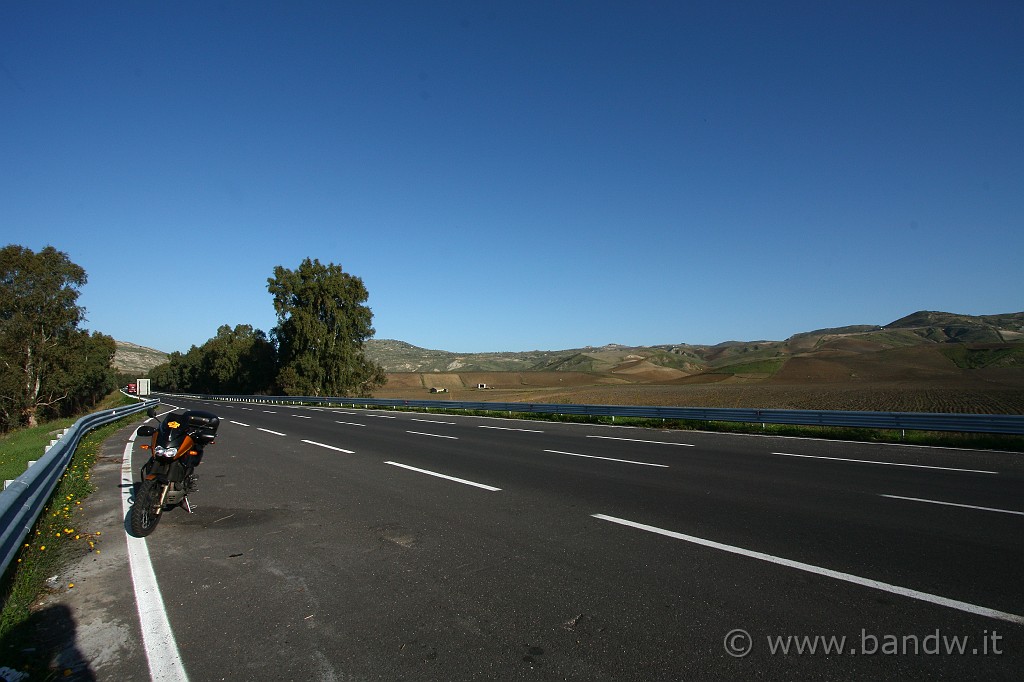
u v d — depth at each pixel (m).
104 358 64.00
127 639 4.22
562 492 9.12
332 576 5.46
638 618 4.38
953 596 4.69
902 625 4.19
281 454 14.45
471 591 5.00
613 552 5.98
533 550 6.11
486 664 3.73
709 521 7.16
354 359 63.28
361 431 20.95
